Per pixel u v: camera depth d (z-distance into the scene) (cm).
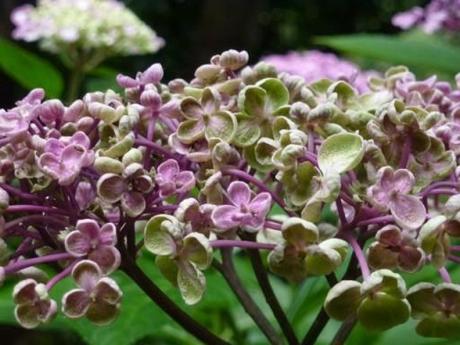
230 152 32
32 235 32
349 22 278
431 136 32
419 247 29
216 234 32
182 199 32
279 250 29
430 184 32
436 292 28
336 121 34
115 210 32
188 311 52
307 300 55
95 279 28
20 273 33
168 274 32
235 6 182
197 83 37
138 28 96
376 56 82
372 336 56
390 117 32
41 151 31
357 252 30
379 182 29
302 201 31
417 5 269
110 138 33
